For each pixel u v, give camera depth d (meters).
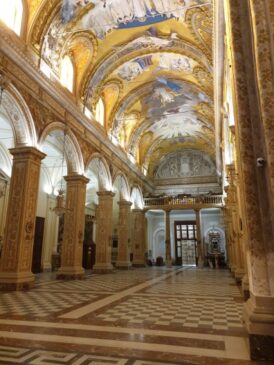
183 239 29.25
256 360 3.31
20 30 10.84
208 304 7.07
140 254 24.95
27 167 10.46
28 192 10.38
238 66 4.21
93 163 18.59
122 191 21.97
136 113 21.42
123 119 20.47
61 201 12.33
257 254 3.68
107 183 18.31
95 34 14.00
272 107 3.45
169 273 17.64
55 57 12.66
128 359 3.35
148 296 8.38
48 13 11.50
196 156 31.55
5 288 9.45
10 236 10.02
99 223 17.92
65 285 11.08
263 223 3.75
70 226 14.00
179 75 17.33
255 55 3.76
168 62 16.39
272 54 3.48
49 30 11.92
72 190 14.41
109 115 18.73
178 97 19.92
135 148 24.22
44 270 18.22
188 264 28.45
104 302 7.34
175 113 22.19
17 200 10.27
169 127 25.56
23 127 10.69
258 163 3.81
